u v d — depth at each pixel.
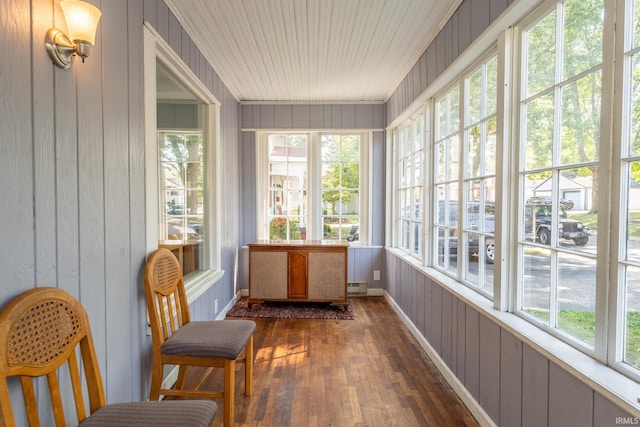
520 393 1.46
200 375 2.32
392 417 1.86
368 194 4.30
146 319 1.80
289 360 2.53
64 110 1.20
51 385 1.07
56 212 1.17
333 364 2.47
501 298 1.68
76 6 1.14
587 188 1.23
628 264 1.07
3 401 0.89
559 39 1.37
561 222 1.37
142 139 1.77
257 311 3.66
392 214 4.17
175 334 1.78
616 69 1.10
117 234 1.54
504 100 1.67
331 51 2.80
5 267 0.97
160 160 2.30
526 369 1.42
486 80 1.95
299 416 1.87
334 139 4.36
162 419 1.13
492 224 1.88
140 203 1.75
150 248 1.84
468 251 2.18
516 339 1.49
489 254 1.92
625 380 1.04
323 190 4.36
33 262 1.07
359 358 2.57
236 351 1.66
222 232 3.39
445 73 2.27
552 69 1.42
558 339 1.35
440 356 2.39
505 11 1.55
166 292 1.81
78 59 1.27
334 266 3.65
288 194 4.38
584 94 1.24
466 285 2.16
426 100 2.79
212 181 3.13
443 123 2.62
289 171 4.37
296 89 3.82
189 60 2.43
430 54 2.58
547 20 1.44
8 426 0.90
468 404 1.93
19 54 1.02
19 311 0.96
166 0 2.04
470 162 2.15
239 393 2.09
